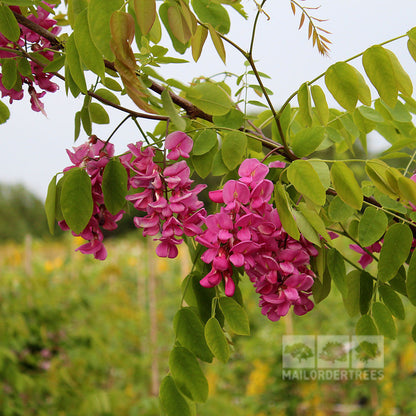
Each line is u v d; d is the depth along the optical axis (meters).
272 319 1.53
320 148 1.95
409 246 1.49
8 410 5.58
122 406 6.11
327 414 6.09
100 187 1.59
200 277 1.63
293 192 1.61
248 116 1.82
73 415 5.98
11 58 1.68
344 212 1.61
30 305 6.66
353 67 1.35
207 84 1.38
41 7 1.77
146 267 10.29
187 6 1.25
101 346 6.84
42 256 11.69
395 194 1.46
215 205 1.64
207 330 1.43
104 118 1.85
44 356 6.46
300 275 1.44
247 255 1.38
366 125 1.92
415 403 5.50
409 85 1.33
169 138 1.48
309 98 1.44
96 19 1.14
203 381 1.44
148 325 8.40
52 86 1.82
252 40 1.46
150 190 1.50
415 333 1.58
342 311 7.22
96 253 1.60
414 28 1.30
